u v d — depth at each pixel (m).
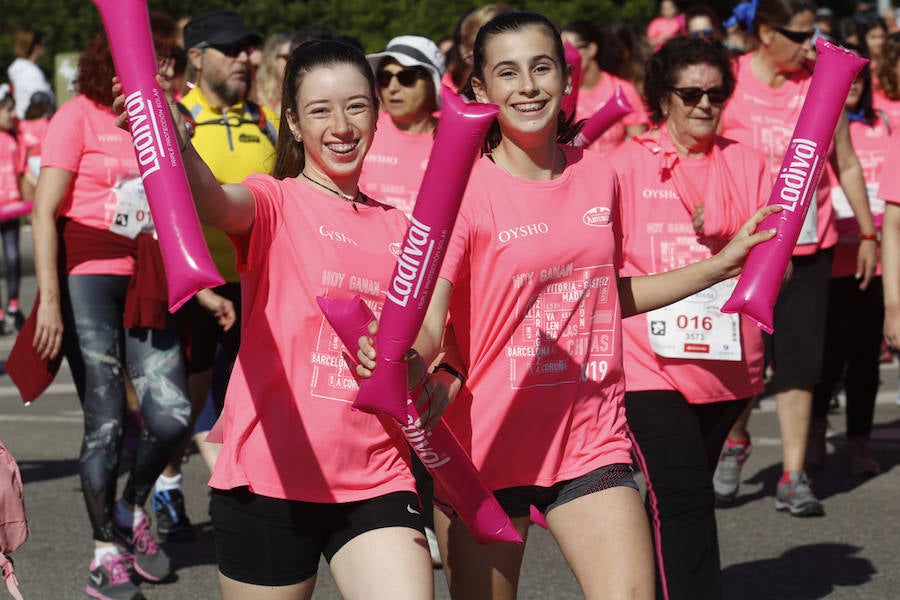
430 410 4.45
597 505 4.84
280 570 4.62
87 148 7.25
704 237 6.27
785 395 8.76
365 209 4.71
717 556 5.72
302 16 38.97
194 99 8.11
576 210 4.92
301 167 4.83
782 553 7.93
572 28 11.35
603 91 11.52
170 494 8.49
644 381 5.95
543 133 4.89
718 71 6.24
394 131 8.59
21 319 17.91
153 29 7.66
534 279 4.84
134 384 7.43
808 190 4.79
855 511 8.83
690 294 5.01
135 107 4.03
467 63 8.37
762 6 8.46
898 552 7.88
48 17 43.03
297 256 4.57
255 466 4.57
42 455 11.16
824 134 4.81
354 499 4.59
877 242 9.22
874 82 13.31
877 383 9.85
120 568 7.29
